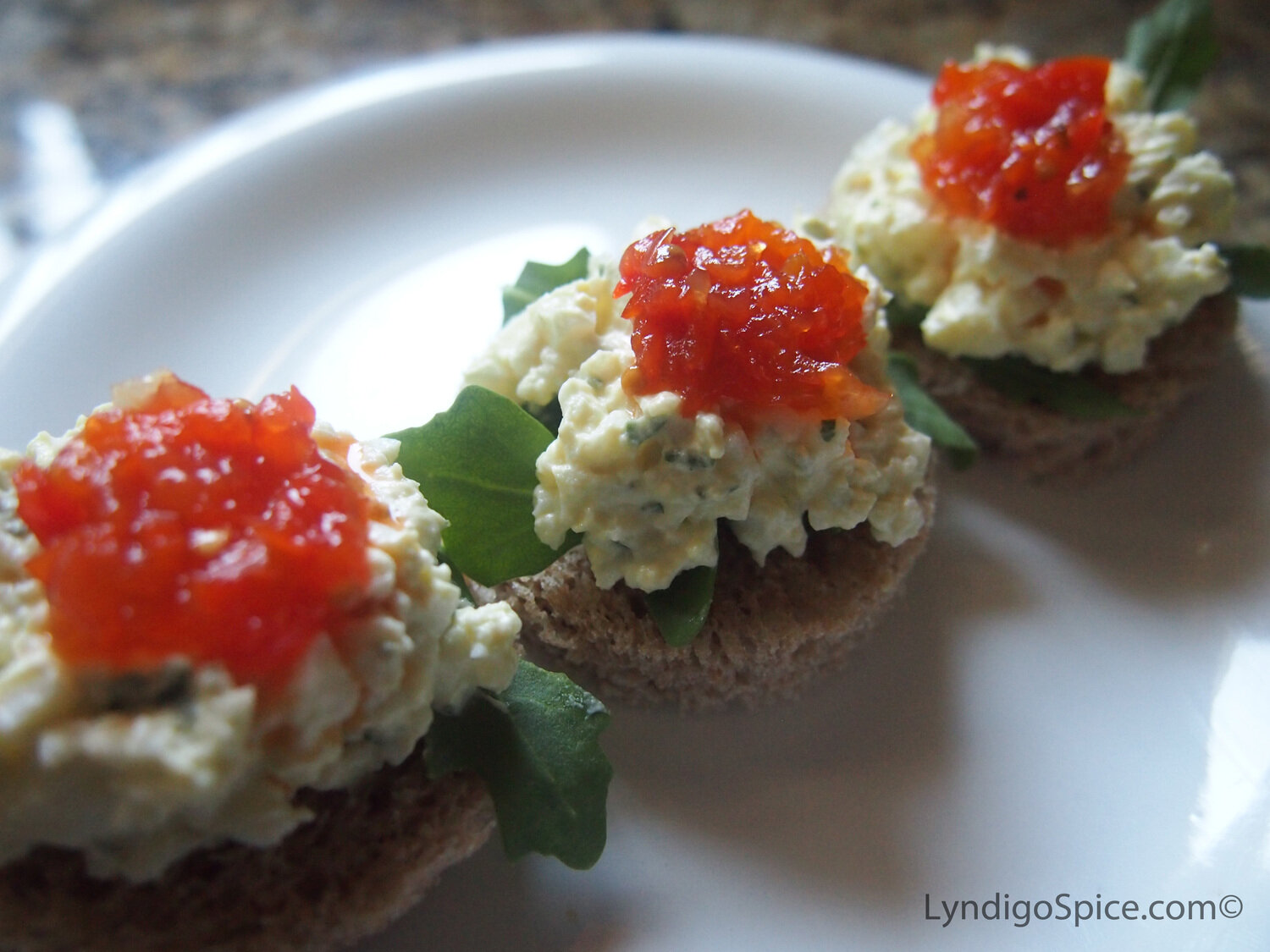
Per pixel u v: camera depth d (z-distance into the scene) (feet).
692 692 0.35
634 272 0.34
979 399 0.42
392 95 0.50
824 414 0.33
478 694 0.30
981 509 0.41
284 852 0.29
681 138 0.51
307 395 0.43
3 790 0.25
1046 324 0.40
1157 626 0.38
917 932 0.31
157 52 0.62
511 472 0.33
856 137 0.51
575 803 0.30
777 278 0.34
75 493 0.27
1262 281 0.42
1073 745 0.35
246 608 0.26
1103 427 0.41
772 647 0.34
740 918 0.31
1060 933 0.31
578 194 0.50
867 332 0.35
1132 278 0.39
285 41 0.63
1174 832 0.33
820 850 0.33
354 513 0.28
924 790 0.34
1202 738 0.35
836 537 0.36
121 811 0.25
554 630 0.35
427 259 0.47
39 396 0.41
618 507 0.32
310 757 0.26
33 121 0.58
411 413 0.42
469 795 0.30
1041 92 0.41
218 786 0.25
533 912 0.31
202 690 0.25
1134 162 0.41
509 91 0.51
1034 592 0.39
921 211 0.41
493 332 0.45
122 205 0.46
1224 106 0.58
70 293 0.43
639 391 0.32
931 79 0.54
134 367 0.43
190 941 0.27
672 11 0.65
